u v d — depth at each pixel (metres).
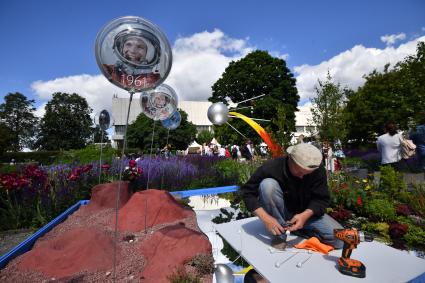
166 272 2.21
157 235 2.71
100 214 3.74
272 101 24.44
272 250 2.03
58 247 2.64
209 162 9.70
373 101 16.12
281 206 2.15
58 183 4.95
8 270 2.36
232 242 2.23
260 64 27.08
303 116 59.25
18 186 4.30
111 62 2.04
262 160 8.14
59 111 54.69
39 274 2.29
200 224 3.57
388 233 3.25
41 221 4.20
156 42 2.09
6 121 58.72
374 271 1.69
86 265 2.38
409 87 10.90
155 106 4.13
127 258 2.56
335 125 8.64
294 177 2.14
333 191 4.25
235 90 26.84
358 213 3.94
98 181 5.49
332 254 1.98
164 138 40.47
